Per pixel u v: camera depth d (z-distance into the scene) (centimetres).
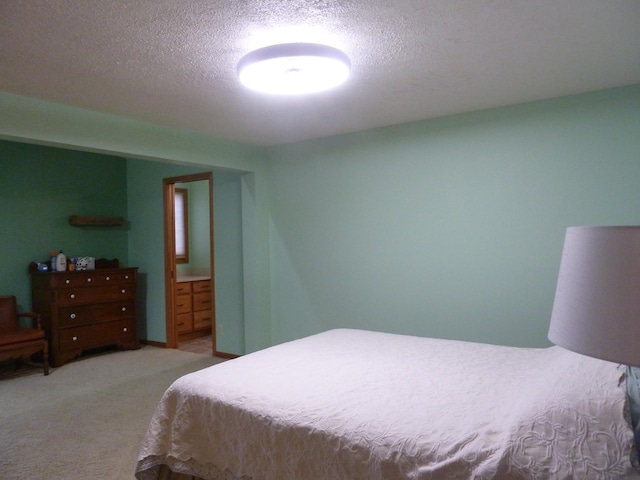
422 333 364
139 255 581
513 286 323
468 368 231
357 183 395
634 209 281
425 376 220
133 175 586
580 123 296
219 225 500
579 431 136
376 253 387
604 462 127
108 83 258
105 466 260
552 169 306
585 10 183
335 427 169
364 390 202
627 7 180
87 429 310
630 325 92
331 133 398
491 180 329
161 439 211
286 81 232
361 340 297
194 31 194
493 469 137
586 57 232
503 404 180
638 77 265
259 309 447
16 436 300
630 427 132
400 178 371
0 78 248
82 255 551
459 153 342
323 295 421
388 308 382
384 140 378
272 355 262
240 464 188
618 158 285
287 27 192
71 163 543
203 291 609
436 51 221
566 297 106
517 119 317
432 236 357
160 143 359
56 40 201
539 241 312
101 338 509
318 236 422
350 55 224
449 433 158
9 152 490
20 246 496
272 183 453
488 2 175
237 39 202
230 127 369
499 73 253
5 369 458
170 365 471
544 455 134
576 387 151
